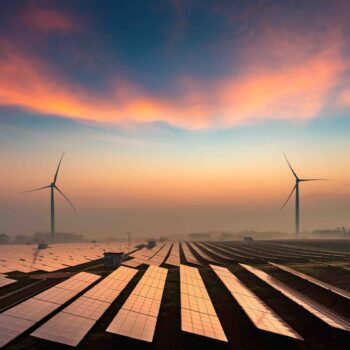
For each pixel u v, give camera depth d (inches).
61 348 1240.2
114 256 3238.2
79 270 3095.5
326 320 1449.3
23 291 2196.1
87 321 1293.1
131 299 1555.1
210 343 1353.3
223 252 5482.3
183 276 2159.2
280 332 1310.3
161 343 1348.4
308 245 7130.9
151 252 4832.7
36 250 5536.4
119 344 1304.1
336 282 2421.3
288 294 1980.8
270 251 5610.2
